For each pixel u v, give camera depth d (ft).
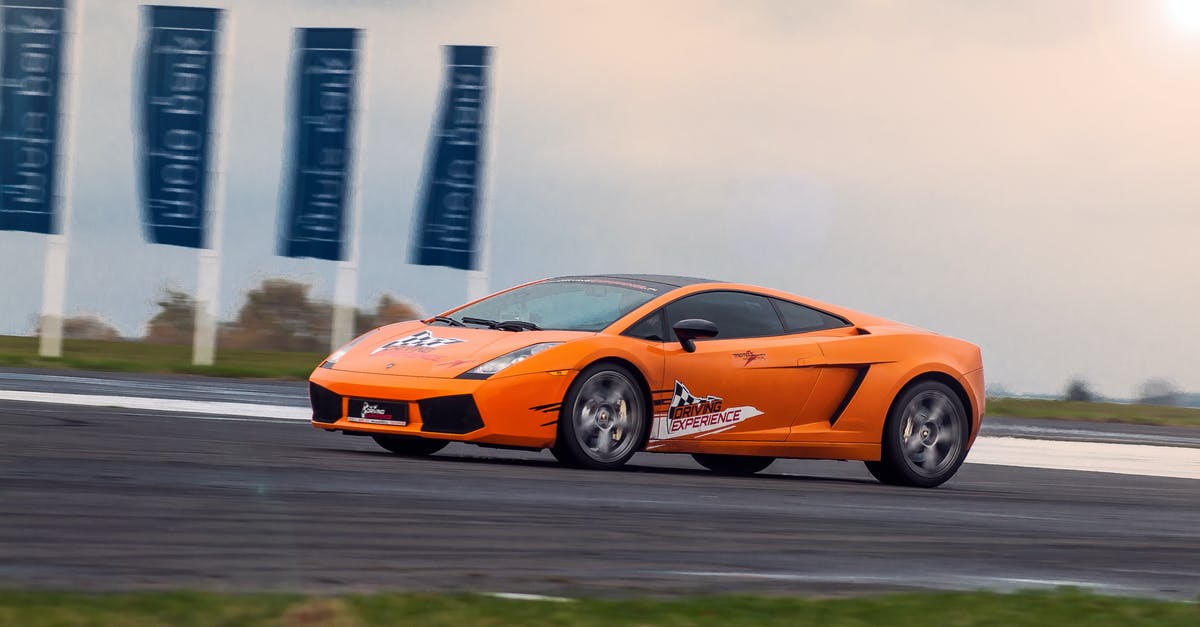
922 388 102.68
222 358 298.56
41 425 96.17
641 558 54.08
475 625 36.70
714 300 98.27
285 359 310.86
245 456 83.10
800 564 55.67
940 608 43.78
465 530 57.88
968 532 71.10
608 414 90.74
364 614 36.81
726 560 55.26
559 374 88.43
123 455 78.84
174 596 37.42
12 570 42.78
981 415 106.22
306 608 36.73
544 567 50.26
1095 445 181.98
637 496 75.82
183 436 95.96
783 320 100.37
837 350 100.07
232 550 49.16
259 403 152.97
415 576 46.47
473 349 90.12
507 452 106.32
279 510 59.77
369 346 94.89
